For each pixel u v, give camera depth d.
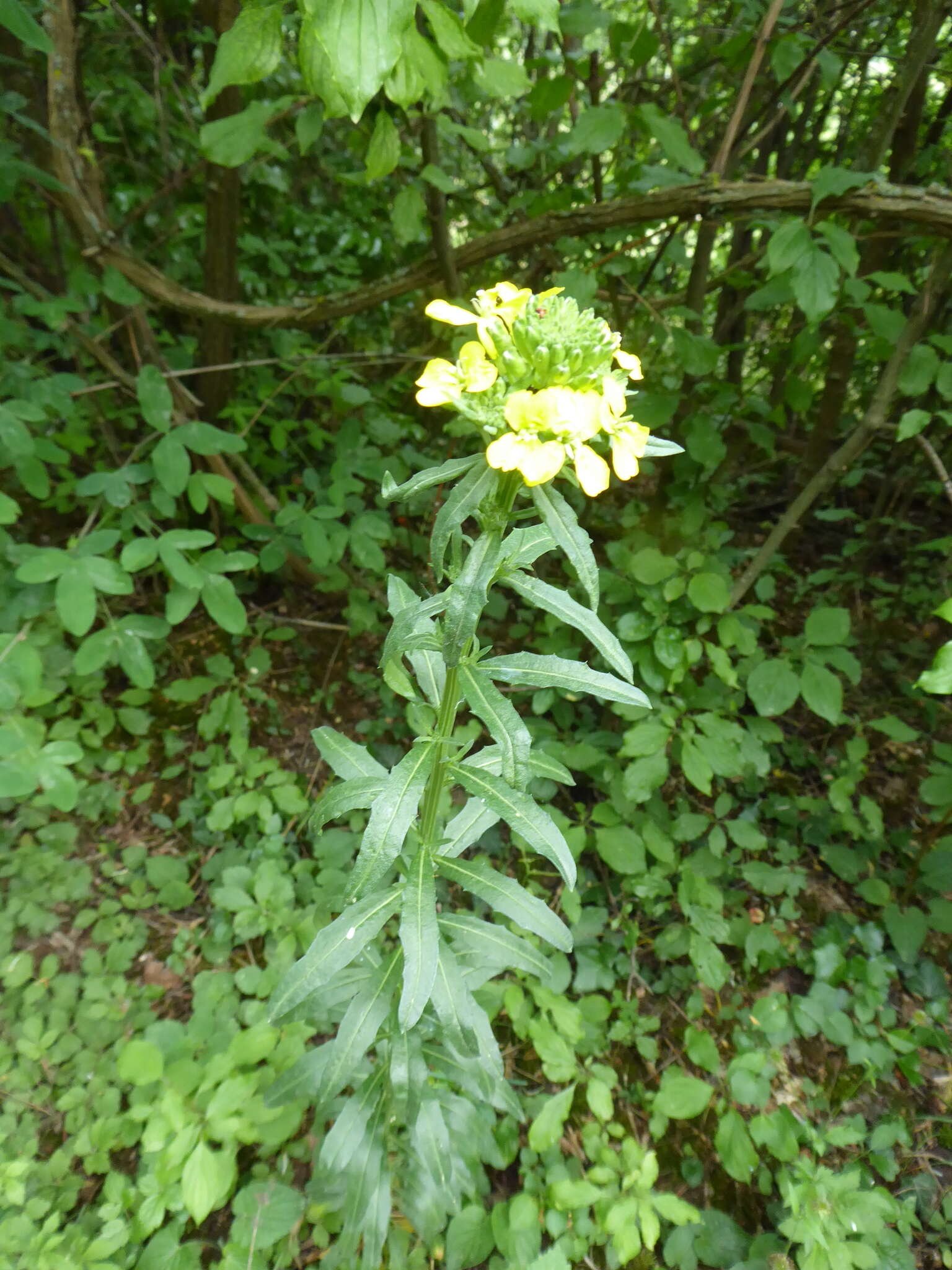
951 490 2.43
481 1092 1.75
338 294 2.99
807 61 2.67
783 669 2.63
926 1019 2.51
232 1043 2.04
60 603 2.20
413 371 3.86
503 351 1.11
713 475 3.92
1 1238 1.74
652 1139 2.20
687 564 2.81
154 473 2.62
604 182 3.74
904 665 3.75
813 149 4.25
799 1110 2.28
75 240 3.25
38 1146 1.97
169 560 2.42
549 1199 1.97
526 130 4.84
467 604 1.10
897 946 2.58
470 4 1.44
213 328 3.49
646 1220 1.86
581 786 3.16
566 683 1.29
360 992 1.59
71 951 2.42
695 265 3.31
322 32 1.25
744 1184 2.12
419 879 1.44
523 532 1.33
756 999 2.55
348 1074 1.54
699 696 2.79
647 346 3.66
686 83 3.38
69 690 3.03
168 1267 1.73
